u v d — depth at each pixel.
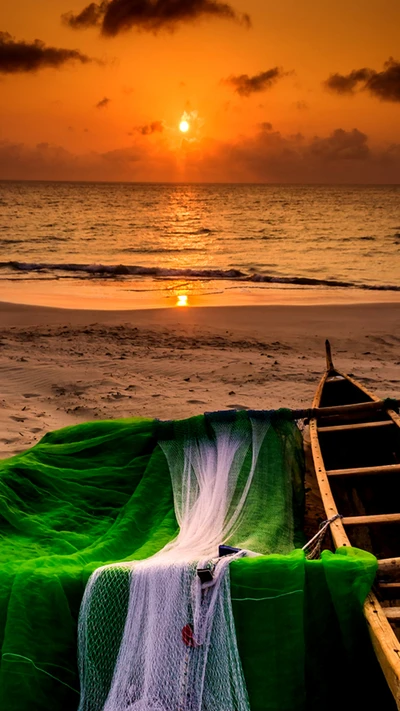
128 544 5.14
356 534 5.88
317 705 3.96
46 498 5.87
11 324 15.55
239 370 11.64
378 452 7.32
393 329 15.14
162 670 3.82
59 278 24.59
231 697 3.76
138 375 11.33
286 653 3.88
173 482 6.01
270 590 3.94
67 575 4.11
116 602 4.01
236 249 36.94
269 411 6.89
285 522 5.43
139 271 26.34
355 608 3.89
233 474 6.02
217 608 3.94
